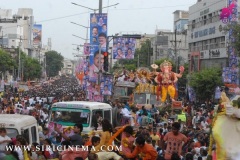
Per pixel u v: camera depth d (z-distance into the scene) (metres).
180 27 141.00
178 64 95.06
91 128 21.73
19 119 15.43
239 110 7.08
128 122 29.08
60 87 122.19
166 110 43.41
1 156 13.17
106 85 45.12
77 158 12.28
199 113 37.62
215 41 78.81
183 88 89.25
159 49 129.75
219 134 7.04
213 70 65.38
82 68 81.50
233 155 6.89
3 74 111.31
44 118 29.77
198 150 17.16
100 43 46.31
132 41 54.91
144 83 53.09
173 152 13.92
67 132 18.11
